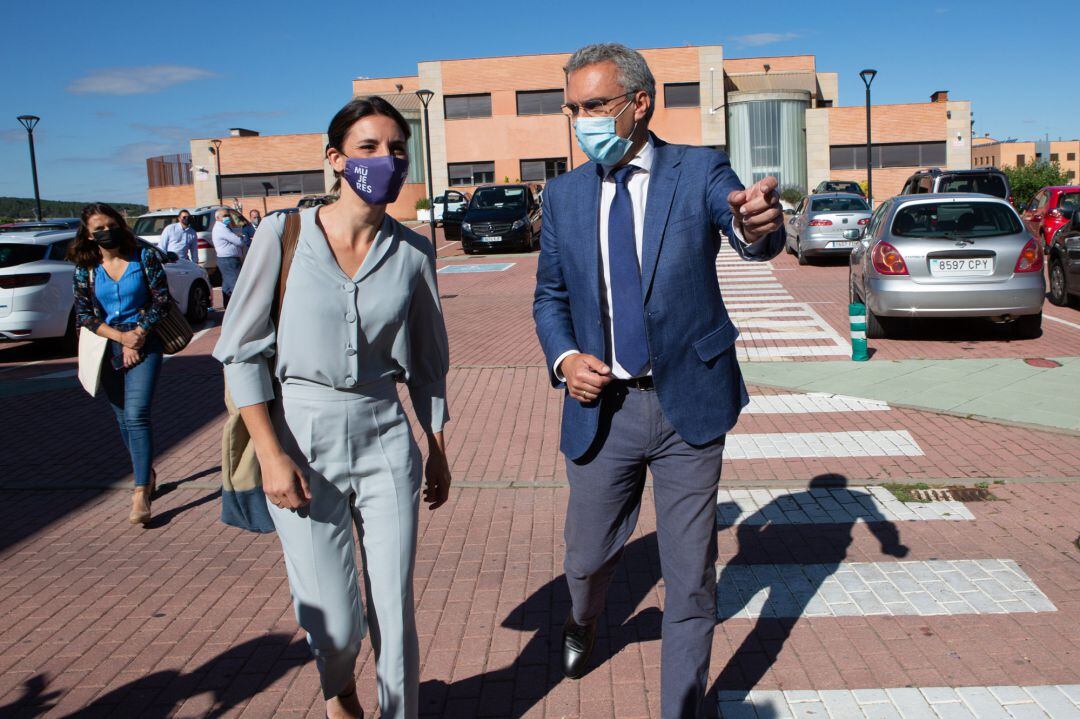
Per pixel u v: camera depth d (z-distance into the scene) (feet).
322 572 8.61
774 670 11.46
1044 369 28.30
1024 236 32.60
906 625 12.50
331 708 9.60
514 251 92.12
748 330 39.22
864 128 160.86
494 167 162.40
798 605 13.28
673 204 8.94
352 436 8.45
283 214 8.35
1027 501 17.20
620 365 9.30
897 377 28.27
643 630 12.58
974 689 10.78
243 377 8.11
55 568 15.75
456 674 11.61
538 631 12.68
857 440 21.84
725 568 14.74
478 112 162.30
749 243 7.97
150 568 15.62
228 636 12.91
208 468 21.85
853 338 31.14
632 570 14.61
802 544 15.61
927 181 64.08
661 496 9.61
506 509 17.85
